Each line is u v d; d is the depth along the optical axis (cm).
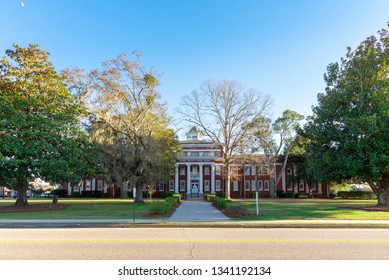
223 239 1076
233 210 1988
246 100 4862
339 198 5738
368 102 2489
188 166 6312
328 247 918
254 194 6259
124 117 3391
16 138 2502
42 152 2655
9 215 2089
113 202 3931
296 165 6134
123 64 3319
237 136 4353
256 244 970
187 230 1374
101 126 3219
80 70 3156
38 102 2716
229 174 4603
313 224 1505
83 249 891
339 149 2666
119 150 3241
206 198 4869
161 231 1332
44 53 2934
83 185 6494
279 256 799
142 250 875
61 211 2420
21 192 2912
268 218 1788
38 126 2616
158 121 3753
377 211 2344
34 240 1056
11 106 2595
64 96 2919
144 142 3366
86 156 3020
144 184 3647
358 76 2616
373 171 2336
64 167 2681
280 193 6047
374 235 1192
